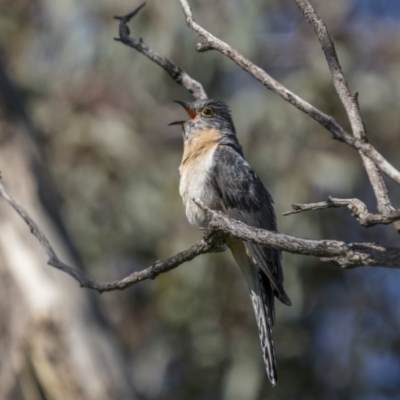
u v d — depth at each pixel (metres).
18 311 10.70
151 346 16.56
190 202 7.73
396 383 16.97
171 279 15.34
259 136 15.10
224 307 15.24
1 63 11.90
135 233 15.54
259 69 5.26
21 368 10.59
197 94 7.59
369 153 4.76
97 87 15.68
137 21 15.17
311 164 14.85
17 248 10.84
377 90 15.54
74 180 15.38
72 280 11.05
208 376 16.34
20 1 16.70
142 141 15.84
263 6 15.41
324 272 15.77
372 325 16.84
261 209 7.59
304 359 16.11
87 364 10.82
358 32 15.91
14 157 11.38
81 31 15.75
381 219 4.65
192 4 15.12
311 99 15.08
